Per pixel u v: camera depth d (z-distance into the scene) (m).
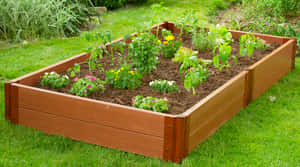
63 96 3.54
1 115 3.91
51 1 5.85
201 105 3.42
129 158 3.36
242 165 3.27
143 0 7.98
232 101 3.87
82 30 6.28
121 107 3.36
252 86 4.14
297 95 4.31
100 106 3.43
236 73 4.31
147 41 4.15
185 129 3.27
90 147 3.50
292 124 3.78
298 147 3.47
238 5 7.53
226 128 3.73
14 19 5.64
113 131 3.44
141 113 3.31
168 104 3.68
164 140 3.29
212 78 4.20
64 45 5.59
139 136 3.36
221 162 3.32
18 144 3.52
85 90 3.77
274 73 4.54
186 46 5.08
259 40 4.89
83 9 6.38
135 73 4.00
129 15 7.08
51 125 3.67
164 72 4.34
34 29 5.83
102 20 6.77
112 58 4.50
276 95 4.32
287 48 4.73
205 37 4.94
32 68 4.87
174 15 7.00
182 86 4.04
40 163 3.30
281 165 3.26
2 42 5.67
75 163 3.29
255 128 3.73
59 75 4.08
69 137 3.62
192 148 3.43
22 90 3.70
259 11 6.72
